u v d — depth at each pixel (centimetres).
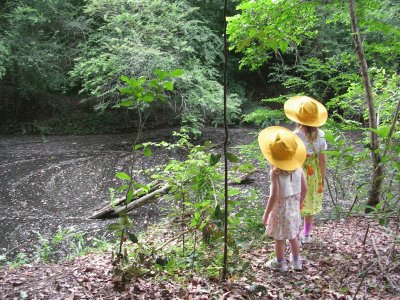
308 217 502
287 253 476
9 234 781
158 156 1359
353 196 738
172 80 1434
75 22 1594
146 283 391
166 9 1548
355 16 601
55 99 1964
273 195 402
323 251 472
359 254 443
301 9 646
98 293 367
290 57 1800
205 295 358
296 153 409
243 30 642
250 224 534
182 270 423
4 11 1642
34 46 1580
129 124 1841
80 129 1805
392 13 712
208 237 407
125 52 1387
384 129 406
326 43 1443
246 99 1928
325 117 491
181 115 1681
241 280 392
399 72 939
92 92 1459
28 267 464
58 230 797
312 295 356
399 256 403
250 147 733
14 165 1280
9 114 1883
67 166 1268
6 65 1598
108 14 1532
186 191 461
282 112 746
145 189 379
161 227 642
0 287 382
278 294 356
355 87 709
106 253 560
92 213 899
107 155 1391
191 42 1585
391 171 477
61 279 406
